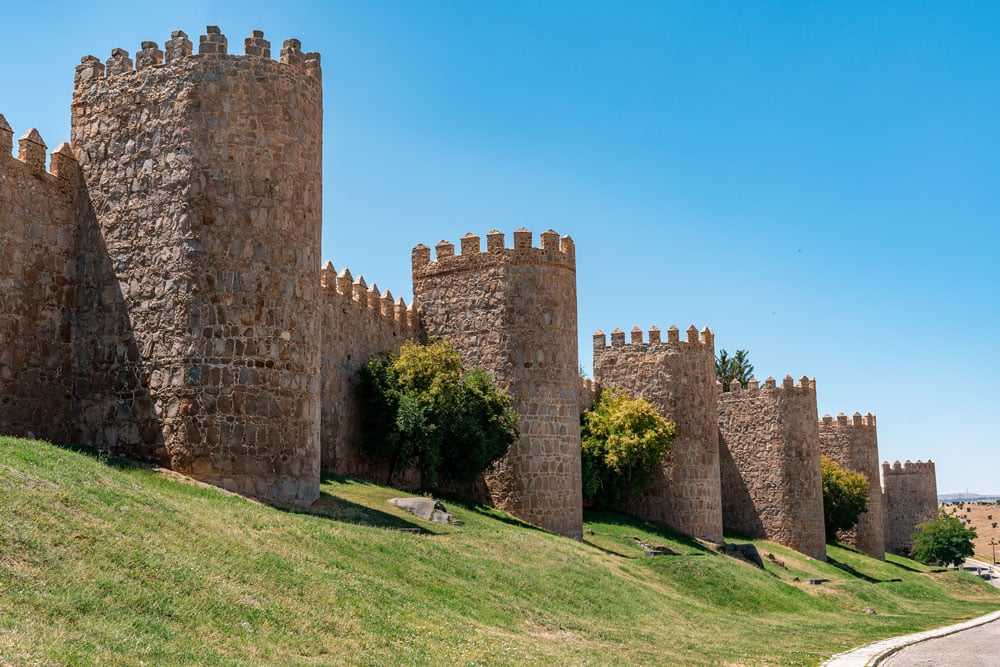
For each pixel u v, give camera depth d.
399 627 17.06
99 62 27.23
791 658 22.52
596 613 25.09
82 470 19.44
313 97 27.36
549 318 43.69
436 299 45.56
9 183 24.72
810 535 65.19
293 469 25.20
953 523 97.94
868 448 82.75
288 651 14.20
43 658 10.99
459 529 29.84
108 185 26.42
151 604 13.93
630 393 57.78
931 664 22.30
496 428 41.06
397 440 39.66
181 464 24.17
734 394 68.38
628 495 56.19
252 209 25.47
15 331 24.50
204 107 25.62
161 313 25.06
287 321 25.59
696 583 36.50
